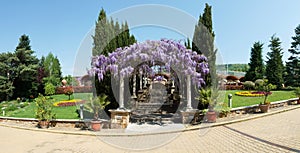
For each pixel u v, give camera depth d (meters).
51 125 7.96
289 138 5.27
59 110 10.75
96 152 4.88
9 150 5.26
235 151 4.52
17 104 14.67
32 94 19.84
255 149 4.57
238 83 22.14
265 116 8.62
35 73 19.66
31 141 6.09
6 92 17.77
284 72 21.81
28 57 19.55
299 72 20.95
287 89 19.41
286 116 8.42
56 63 34.81
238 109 8.89
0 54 18.58
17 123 9.13
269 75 21.14
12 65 18.97
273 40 21.55
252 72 23.19
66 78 26.47
